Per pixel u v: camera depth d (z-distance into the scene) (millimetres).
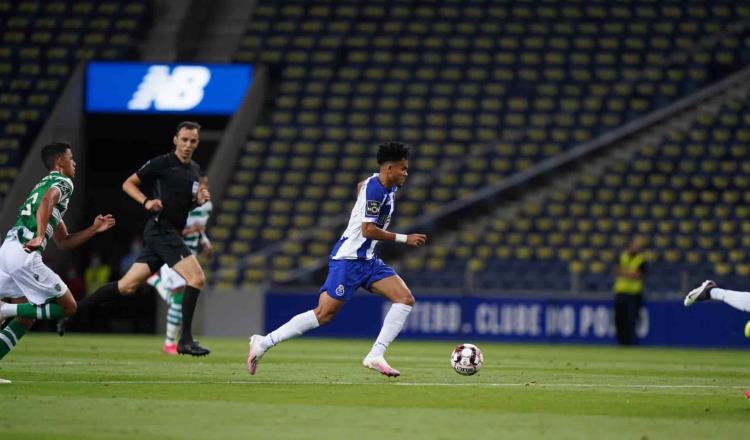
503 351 71938
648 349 82500
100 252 120125
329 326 93062
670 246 102562
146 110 113125
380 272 38625
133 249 102062
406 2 128500
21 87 117625
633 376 45656
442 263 102438
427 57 122562
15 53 121250
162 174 49531
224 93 113938
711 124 113750
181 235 50781
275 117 117625
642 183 108125
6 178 111000
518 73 120125
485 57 122062
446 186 109750
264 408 28578
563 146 112750
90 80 113688
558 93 117938
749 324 35875
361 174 111812
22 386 33812
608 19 125312
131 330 103875
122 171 121312
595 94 117688
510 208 107938
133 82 113562
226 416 26781
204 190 49750
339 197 110000
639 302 86188
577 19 125438
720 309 89750
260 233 107250
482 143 113812
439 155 113000
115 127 116500
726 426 26344
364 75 121312
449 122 116062
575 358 62875
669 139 112062
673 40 122938
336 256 38000
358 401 30750
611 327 90250
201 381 36781
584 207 106125
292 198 110250
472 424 26047
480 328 91500
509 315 91375
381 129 115812
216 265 104688
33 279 35906
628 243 103000
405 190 109188
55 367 43094
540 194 109062
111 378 37688
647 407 30594
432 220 106250
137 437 23094
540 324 90938
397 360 55125
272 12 128500
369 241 37719
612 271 100750
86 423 25141
